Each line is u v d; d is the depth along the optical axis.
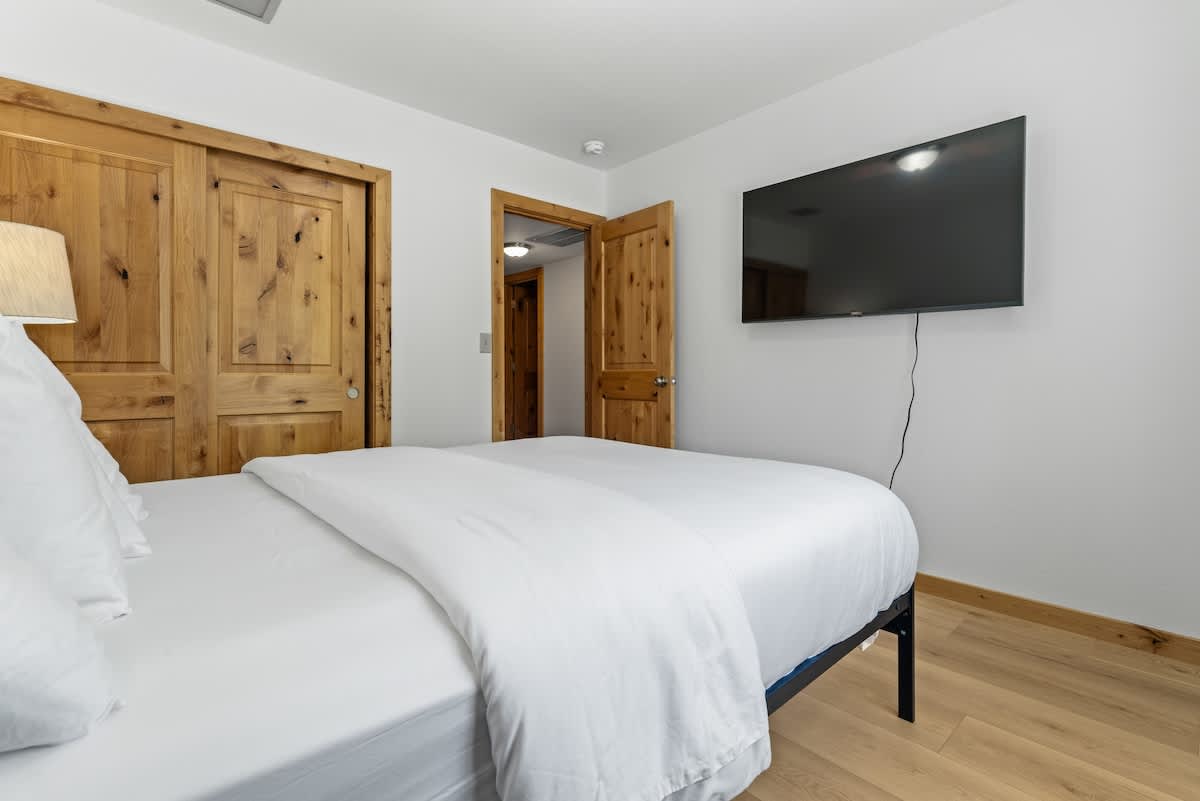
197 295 2.43
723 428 3.28
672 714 0.79
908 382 2.52
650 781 0.75
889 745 1.40
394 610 0.73
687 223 3.44
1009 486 2.24
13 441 0.66
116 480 1.13
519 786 0.62
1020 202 2.10
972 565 2.34
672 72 2.70
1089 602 2.06
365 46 2.48
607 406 3.79
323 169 2.72
